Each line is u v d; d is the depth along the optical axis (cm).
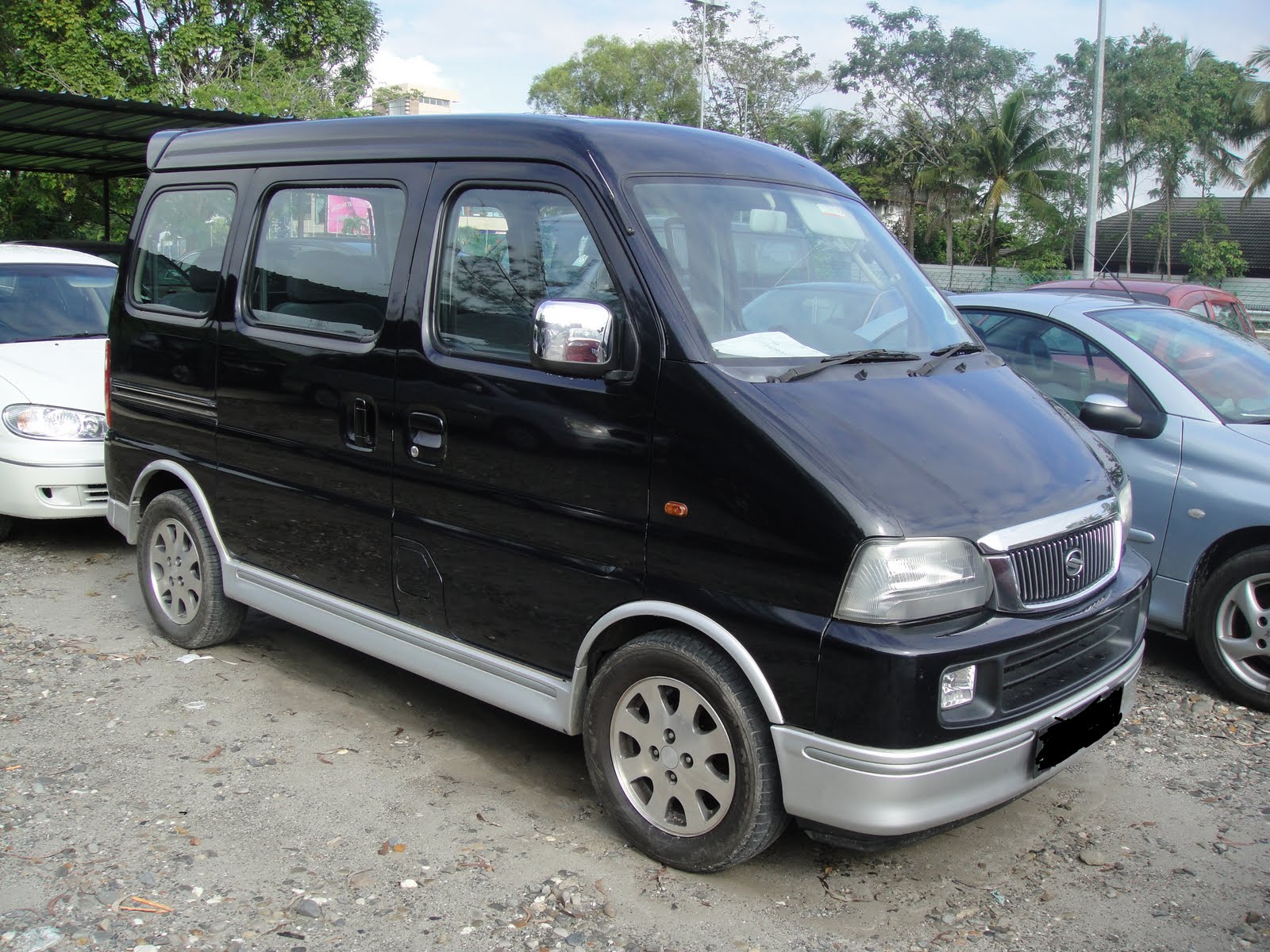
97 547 666
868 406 308
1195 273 3831
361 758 395
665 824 323
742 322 326
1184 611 479
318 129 419
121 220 2369
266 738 409
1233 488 460
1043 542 299
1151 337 529
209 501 462
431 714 436
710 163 367
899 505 279
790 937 296
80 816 346
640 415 309
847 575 274
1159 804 382
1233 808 379
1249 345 553
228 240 445
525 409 334
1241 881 332
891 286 391
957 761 278
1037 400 362
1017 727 290
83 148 1633
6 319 705
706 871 315
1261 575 452
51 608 550
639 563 312
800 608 281
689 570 302
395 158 385
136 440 498
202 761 388
